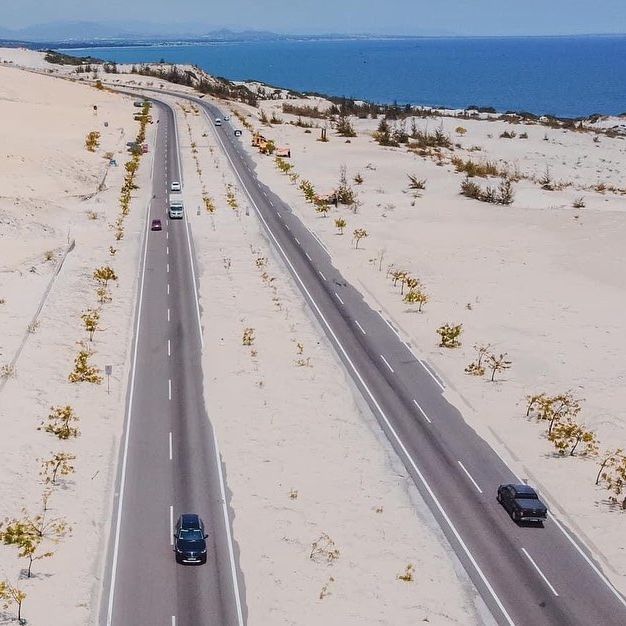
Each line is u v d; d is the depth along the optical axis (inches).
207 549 1419.8
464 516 1569.9
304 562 1392.7
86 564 1349.7
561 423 1881.2
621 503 1631.4
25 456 1640.0
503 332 2496.3
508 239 3489.2
